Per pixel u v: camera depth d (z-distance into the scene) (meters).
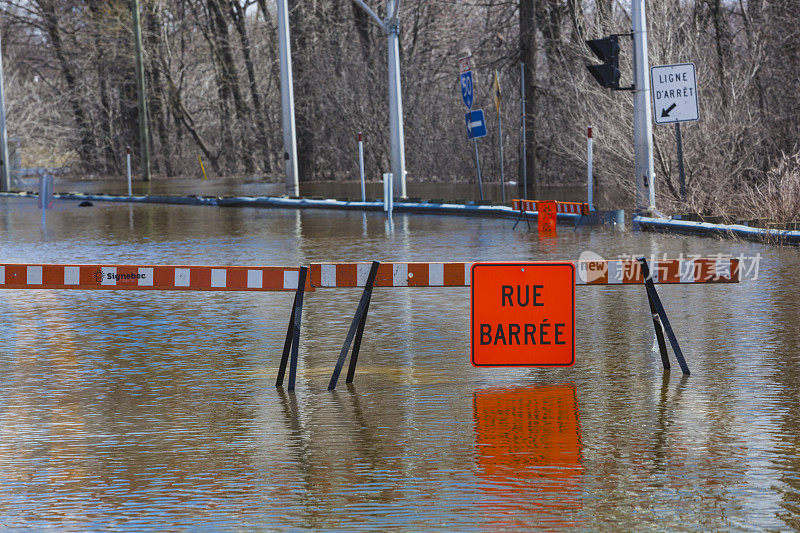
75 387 13.62
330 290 22.44
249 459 10.27
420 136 73.56
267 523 8.48
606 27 44.34
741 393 12.82
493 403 12.55
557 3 60.84
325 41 81.50
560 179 64.12
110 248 31.06
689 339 16.39
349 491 9.27
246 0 97.62
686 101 34.62
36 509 8.90
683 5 45.22
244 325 18.33
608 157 44.28
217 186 75.38
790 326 17.25
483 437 10.99
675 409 12.10
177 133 112.06
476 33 79.94
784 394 12.73
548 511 8.69
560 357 14.05
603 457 10.22
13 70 110.38
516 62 64.06
